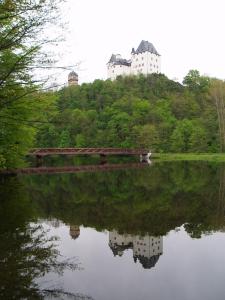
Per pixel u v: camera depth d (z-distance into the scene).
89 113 94.62
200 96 100.19
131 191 23.66
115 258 10.30
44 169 43.75
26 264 9.61
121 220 15.01
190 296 7.86
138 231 13.28
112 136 82.56
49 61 11.81
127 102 92.81
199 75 113.38
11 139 21.53
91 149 60.47
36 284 8.36
